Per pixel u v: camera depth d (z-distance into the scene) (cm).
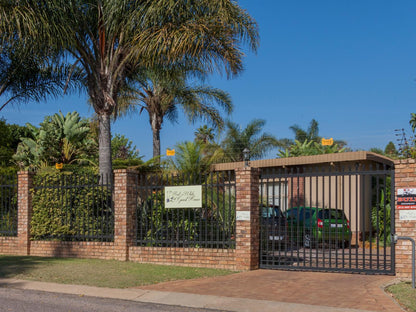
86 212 1341
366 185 1708
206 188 1181
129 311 723
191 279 995
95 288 900
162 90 2334
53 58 1481
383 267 1139
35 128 2728
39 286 920
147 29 1332
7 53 1575
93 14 1520
